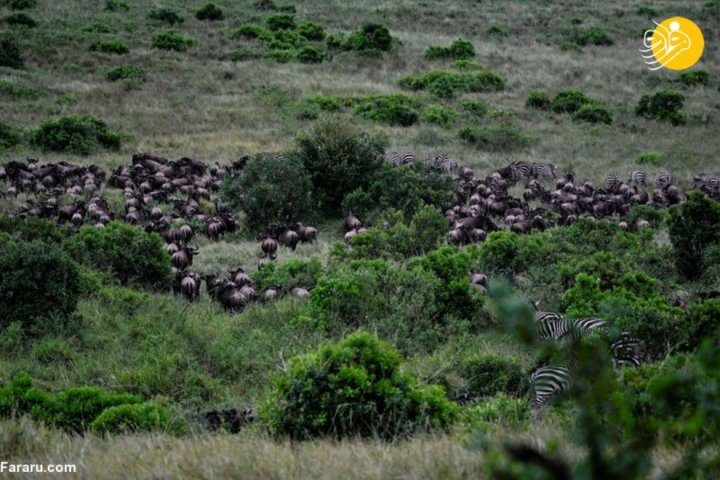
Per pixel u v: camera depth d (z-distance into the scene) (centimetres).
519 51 19712
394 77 16775
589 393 1282
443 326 5228
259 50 18362
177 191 9756
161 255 6456
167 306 5631
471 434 2545
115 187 9800
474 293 5516
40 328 5038
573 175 11062
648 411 2342
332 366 3266
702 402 1484
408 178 9012
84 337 4959
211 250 7756
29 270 5103
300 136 9888
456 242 7719
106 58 16900
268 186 8488
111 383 4281
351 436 3098
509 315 1143
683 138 13688
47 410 3572
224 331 5181
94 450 2822
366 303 5231
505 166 11712
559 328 4384
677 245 6869
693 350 4159
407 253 7325
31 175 9675
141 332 5044
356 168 9444
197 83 15712
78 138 11712
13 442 3012
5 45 15900
